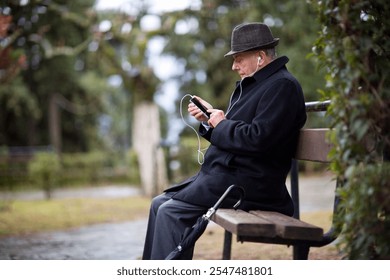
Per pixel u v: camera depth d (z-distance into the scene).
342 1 3.25
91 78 25.81
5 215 11.09
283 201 4.40
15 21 10.95
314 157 4.16
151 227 4.66
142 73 16.33
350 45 3.20
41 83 24.30
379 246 3.19
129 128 36.50
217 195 4.27
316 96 18.25
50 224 9.75
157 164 16.44
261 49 4.52
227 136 4.26
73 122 29.55
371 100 3.14
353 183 3.12
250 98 4.40
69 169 22.97
